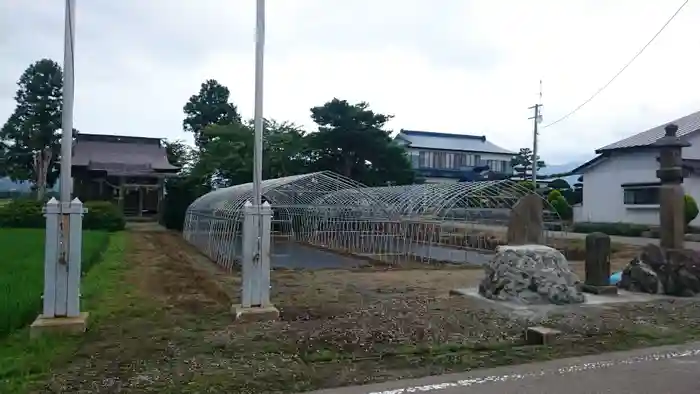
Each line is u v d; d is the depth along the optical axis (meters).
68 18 6.77
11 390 4.71
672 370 5.56
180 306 8.89
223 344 6.33
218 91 45.00
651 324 7.76
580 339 6.84
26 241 18.00
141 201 36.31
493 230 25.53
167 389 4.81
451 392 4.81
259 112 8.05
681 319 8.15
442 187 18.91
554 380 5.18
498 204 18.58
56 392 4.69
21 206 26.73
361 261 17.34
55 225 6.89
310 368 5.50
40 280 9.80
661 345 6.65
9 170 38.69
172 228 31.42
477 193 17.92
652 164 28.78
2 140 37.75
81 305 8.70
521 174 48.44
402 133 53.16
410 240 18.11
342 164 33.72
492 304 9.09
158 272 13.37
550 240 19.28
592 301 9.49
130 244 20.92
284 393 4.79
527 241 11.02
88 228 27.33
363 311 8.52
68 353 5.87
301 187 20.83
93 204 27.97
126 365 5.50
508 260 9.62
